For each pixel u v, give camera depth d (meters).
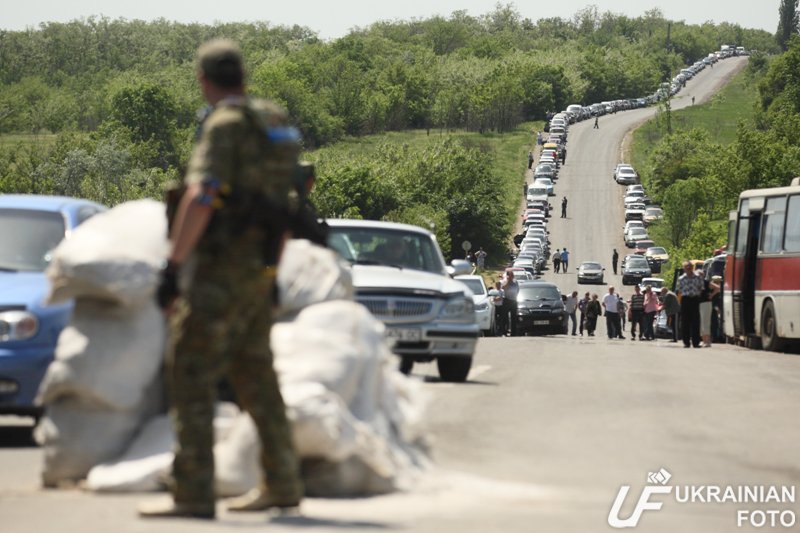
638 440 33.00
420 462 24.56
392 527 18.83
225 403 26.45
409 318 50.47
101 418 23.58
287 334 23.50
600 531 19.84
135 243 23.80
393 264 53.72
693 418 39.03
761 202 101.88
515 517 20.69
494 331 143.75
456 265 54.59
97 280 23.33
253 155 18.12
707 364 69.50
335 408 22.00
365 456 22.23
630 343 112.69
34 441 34.94
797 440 34.56
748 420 39.12
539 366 63.19
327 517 19.66
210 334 18.14
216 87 18.55
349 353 23.30
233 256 18.09
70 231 39.25
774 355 86.69
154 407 24.16
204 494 18.81
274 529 18.00
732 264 109.56
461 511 21.06
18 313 34.59
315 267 25.75
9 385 34.19
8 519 19.06
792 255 94.25
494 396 43.88
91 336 23.64
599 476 26.78
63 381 23.44
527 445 31.02
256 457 21.34
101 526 18.16
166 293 17.86
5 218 39.41
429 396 25.34
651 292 146.38
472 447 30.11
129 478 22.48
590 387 49.38
